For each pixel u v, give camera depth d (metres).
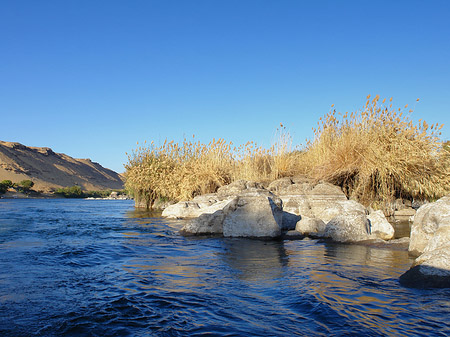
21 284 4.47
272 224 8.29
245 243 7.70
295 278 4.73
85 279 4.74
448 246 4.65
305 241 7.88
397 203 12.14
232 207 8.88
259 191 9.04
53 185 122.25
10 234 9.31
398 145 11.26
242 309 3.60
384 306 3.62
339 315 3.39
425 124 11.31
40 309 3.62
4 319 3.35
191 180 16.53
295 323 3.23
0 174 109.69
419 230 6.31
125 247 7.27
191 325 3.22
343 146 12.28
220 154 17.00
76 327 3.18
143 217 14.59
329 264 5.53
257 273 5.04
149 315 3.46
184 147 19.12
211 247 7.25
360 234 7.57
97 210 21.53
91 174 172.12
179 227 10.88
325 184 11.37
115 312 3.54
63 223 12.52
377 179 11.61
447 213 5.73
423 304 3.67
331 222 8.10
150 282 4.61
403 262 5.62
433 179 11.22
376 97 11.99
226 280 4.69
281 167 14.84
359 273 4.95
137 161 20.47
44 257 6.15
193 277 4.85
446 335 2.95
